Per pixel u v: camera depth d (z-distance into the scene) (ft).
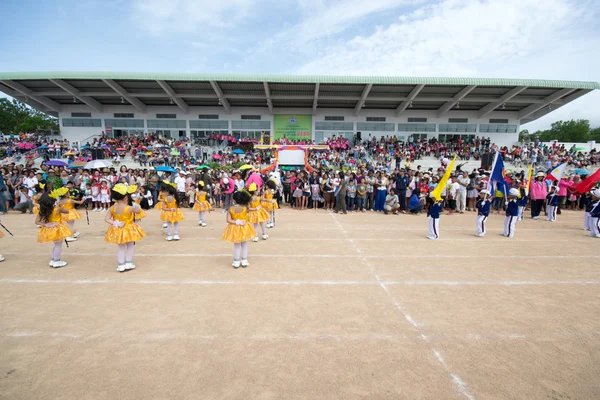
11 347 12.69
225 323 14.67
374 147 111.34
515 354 12.58
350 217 45.32
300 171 56.29
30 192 46.42
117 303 16.70
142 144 107.14
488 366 11.79
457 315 15.75
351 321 14.98
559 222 43.42
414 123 125.49
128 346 12.80
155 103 121.39
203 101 119.03
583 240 32.58
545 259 25.63
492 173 36.63
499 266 23.65
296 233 34.22
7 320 14.84
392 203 48.47
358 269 22.47
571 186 52.42
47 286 19.02
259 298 17.40
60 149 98.17
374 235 33.65
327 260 24.54
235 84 104.94
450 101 112.78
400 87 104.53
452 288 19.22
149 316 15.29
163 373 11.15
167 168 54.03
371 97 112.47
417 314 15.79
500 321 15.23
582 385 10.80
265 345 12.92
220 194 53.52
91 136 119.96
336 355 12.30
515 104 116.57
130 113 123.34
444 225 40.09
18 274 21.09
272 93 111.96
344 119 125.59
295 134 125.80
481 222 33.68
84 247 27.99
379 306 16.61
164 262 23.79
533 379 11.09
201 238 31.60
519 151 105.91
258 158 78.89
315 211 50.60
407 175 52.11
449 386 10.64
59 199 29.09
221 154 101.50
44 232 22.12
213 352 12.41
